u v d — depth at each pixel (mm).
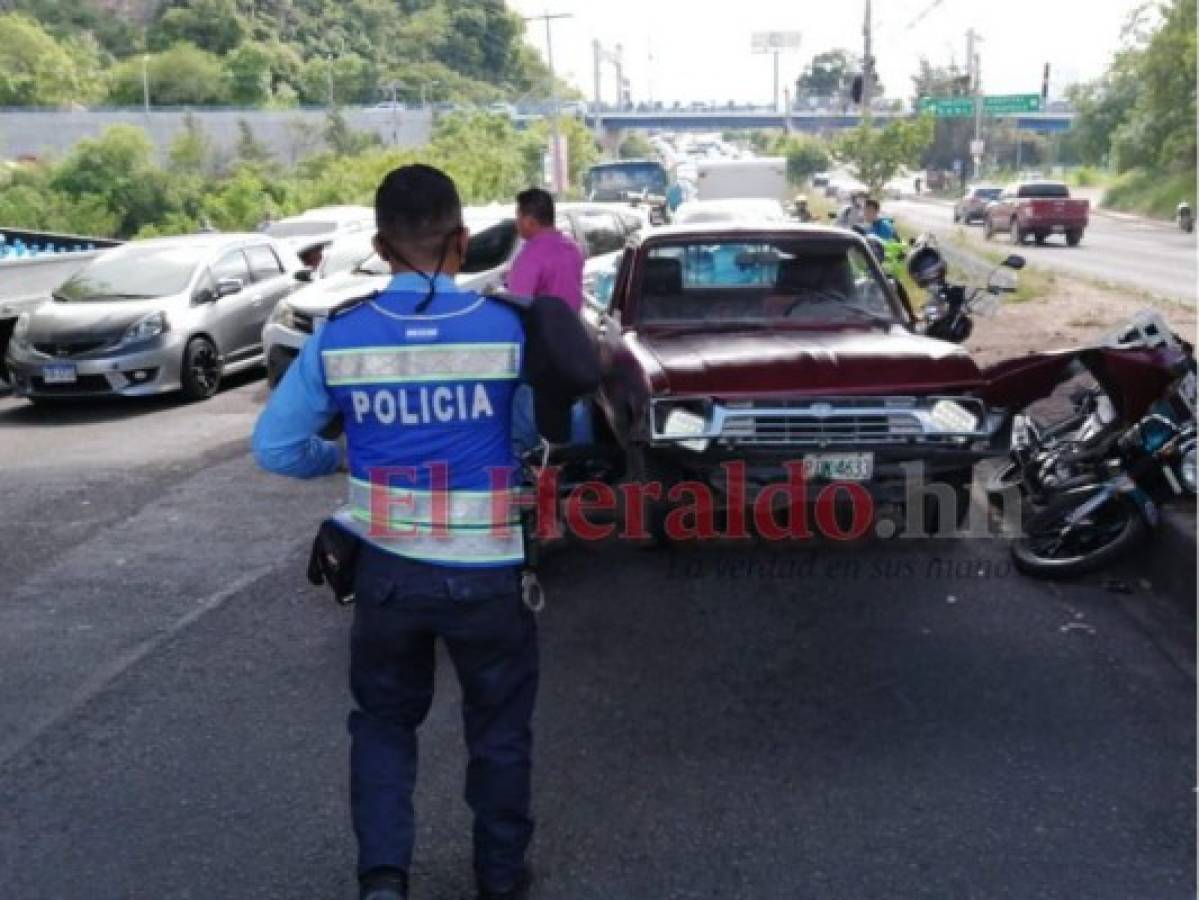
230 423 11086
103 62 122125
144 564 6793
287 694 4980
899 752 4320
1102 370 5906
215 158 76375
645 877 3582
